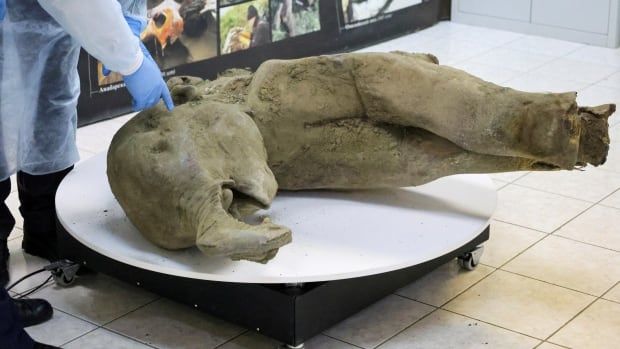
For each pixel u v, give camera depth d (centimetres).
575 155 281
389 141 306
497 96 287
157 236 286
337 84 306
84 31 272
